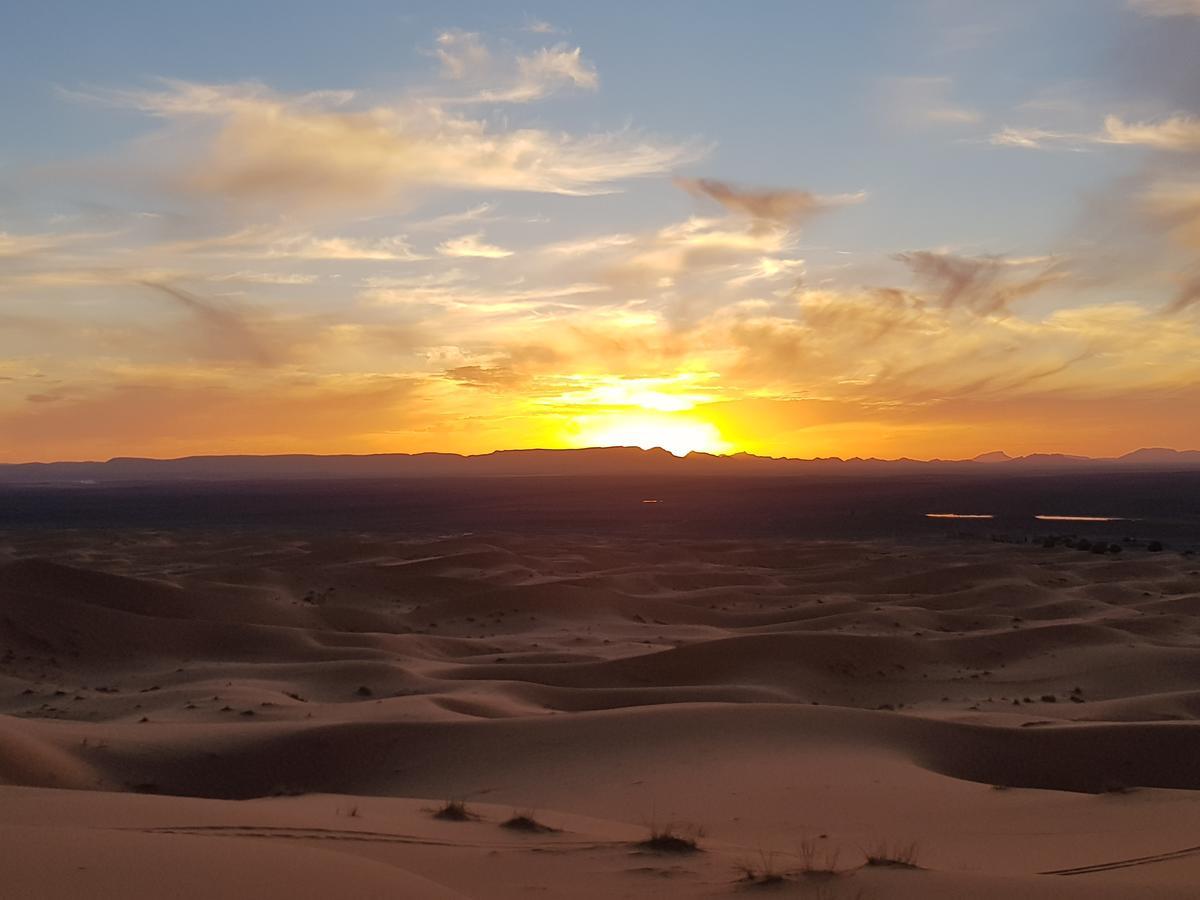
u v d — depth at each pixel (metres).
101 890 8.61
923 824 19.05
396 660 56.59
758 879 11.83
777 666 54.62
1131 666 54.38
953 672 56.66
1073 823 18.70
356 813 16.41
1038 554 131.12
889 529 190.75
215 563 123.12
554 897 11.06
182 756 29.27
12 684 49.84
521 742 30.17
